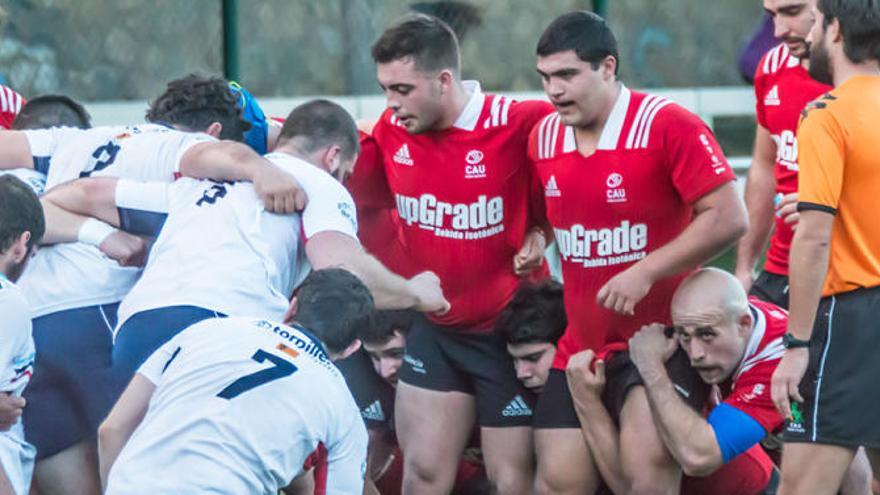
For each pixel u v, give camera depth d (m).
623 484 17.58
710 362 16.59
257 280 14.91
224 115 17.00
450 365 19.28
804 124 15.81
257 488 13.24
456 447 19.42
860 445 16.00
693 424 16.61
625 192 16.84
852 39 15.72
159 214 15.76
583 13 16.70
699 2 35.06
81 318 16.55
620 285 16.48
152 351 14.62
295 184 15.24
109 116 28.53
